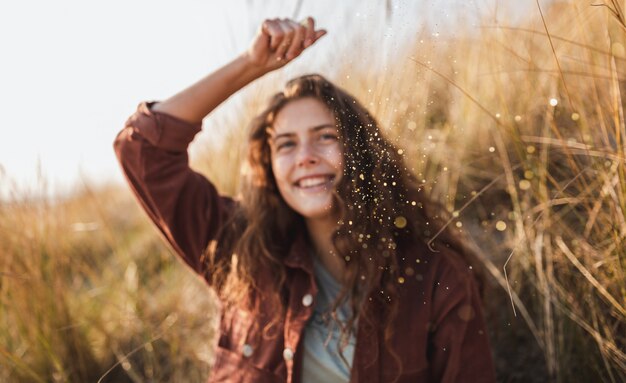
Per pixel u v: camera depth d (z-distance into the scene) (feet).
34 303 6.71
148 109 5.15
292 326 5.07
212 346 7.09
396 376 4.91
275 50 4.88
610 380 5.03
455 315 4.99
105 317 7.70
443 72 6.37
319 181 5.00
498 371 6.16
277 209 5.43
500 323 6.40
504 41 6.50
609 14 4.17
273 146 5.20
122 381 7.10
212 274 5.65
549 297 5.45
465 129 7.48
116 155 5.25
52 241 7.21
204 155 8.94
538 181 5.50
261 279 5.30
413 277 5.06
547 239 5.54
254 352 5.22
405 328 4.96
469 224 7.13
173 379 6.98
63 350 6.91
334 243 4.78
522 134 6.40
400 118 4.58
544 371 5.90
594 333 4.74
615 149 4.40
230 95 5.13
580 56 5.20
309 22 4.72
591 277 4.58
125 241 9.61
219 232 5.57
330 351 5.06
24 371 6.59
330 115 4.90
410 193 4.84
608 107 4.57
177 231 5.52
